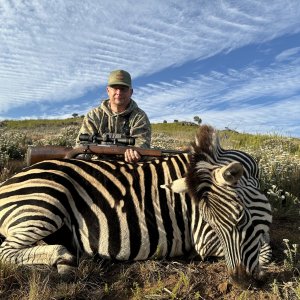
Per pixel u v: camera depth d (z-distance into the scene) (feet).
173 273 5.37
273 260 5.85
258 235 4.80
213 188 4.53
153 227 5.46
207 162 4.70
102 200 5.43
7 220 5.32
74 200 5.41
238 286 4.75
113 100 7.78
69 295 4.71
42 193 5.29
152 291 4.87
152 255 5.54
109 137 6.82
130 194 5.51
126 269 5.39
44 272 5.06
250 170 5.63
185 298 4.83
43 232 5.18
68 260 5.05
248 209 4.70
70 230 5.43
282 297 4.82
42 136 24.50
